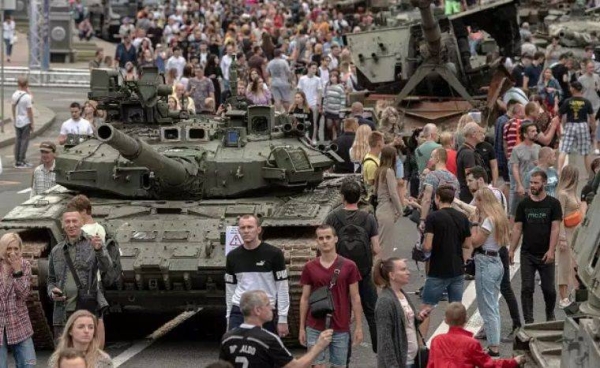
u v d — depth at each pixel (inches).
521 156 1625.2
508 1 2304.4
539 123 1918.1
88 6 4466.0
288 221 1286.9
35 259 1253.7
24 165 2368.4
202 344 1299.2
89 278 1136.2
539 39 2942.9
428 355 1037.8
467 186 1557.6
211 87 2452.0
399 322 1018.1
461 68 2276.1
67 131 2006.6
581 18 3019.2
